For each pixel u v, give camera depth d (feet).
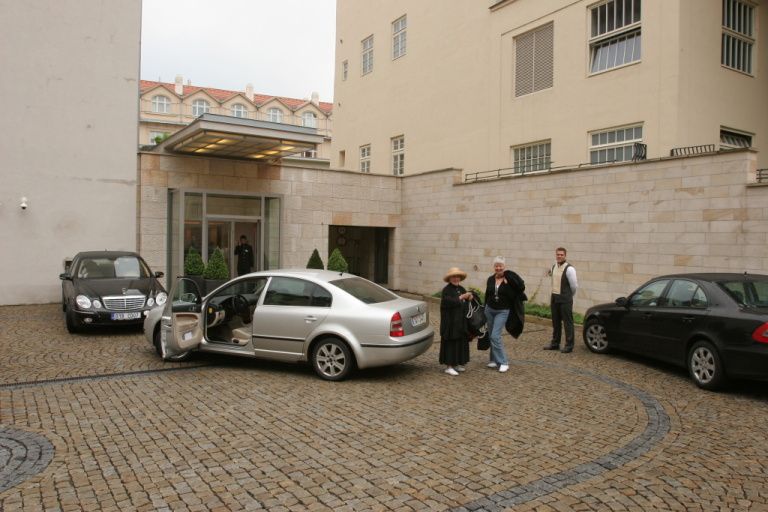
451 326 25.86
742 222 34.47
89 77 51.19
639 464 15.64
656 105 44.50
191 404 20.90
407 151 74.84
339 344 24.43
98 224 51.26
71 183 50.34
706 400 22.31
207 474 14.64
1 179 47.88
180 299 26.14
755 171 34.71
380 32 81.15
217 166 54.39
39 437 17.30
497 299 27.07
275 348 25.68
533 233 48.57
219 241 54.03
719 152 35.60
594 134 50.01
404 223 64.59
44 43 49.60
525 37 57.21
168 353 27.07
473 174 60.95
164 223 52.44
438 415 19.95
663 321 26.48
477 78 62.90
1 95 47.93
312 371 26.53
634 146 44.55
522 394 23.00
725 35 47.52
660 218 38.88
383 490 13.76
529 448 16.80
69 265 45.80
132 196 52.44
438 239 59.57
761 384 24.85
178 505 12.90
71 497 13.28
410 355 24.40
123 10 52.75
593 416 20.07
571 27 51.75
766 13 50.31
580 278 44.45
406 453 16.25
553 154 53.47
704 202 36.42
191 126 46.03
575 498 13.48
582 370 27.55
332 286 25.44
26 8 48.98
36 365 27.09
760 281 25.20
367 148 84.89
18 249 48.49
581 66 50.75
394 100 77.66
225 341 27.76
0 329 37.19
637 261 40.37
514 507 12.99
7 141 48.08
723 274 26.48
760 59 49.96
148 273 40.96
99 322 35.01
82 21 51.06
